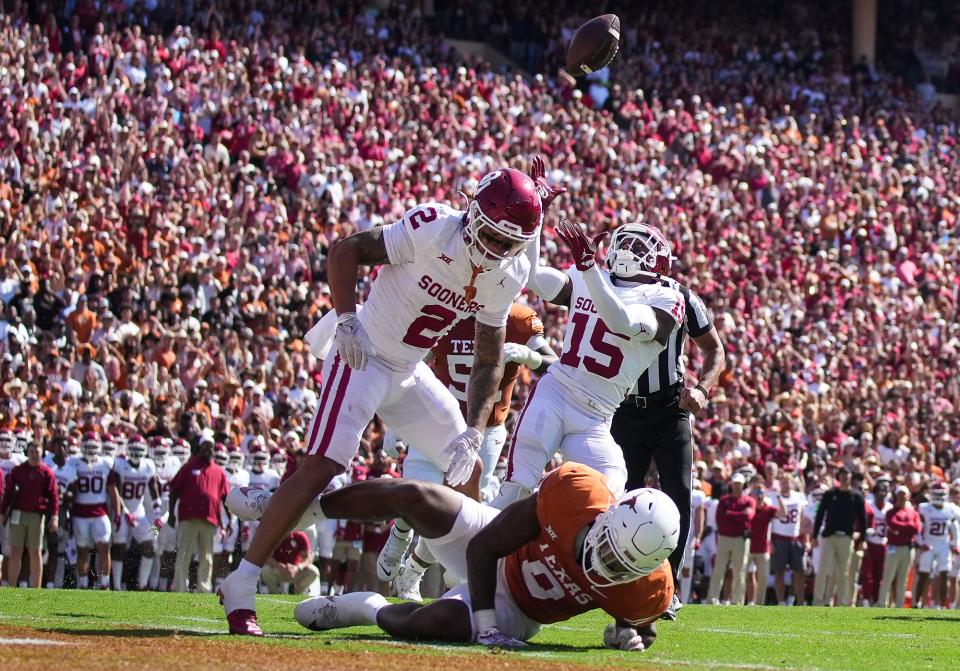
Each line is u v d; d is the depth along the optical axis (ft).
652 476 76.23
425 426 34.60
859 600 93.45
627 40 179.52
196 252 100.58
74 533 73.05
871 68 195.11
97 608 39.58
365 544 76.38
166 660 24.57
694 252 132.46
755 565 85.87
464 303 32.73
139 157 106.63
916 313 137.69
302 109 127.95
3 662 23.41
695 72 177.58
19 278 87.92
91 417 75.25
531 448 39.75
